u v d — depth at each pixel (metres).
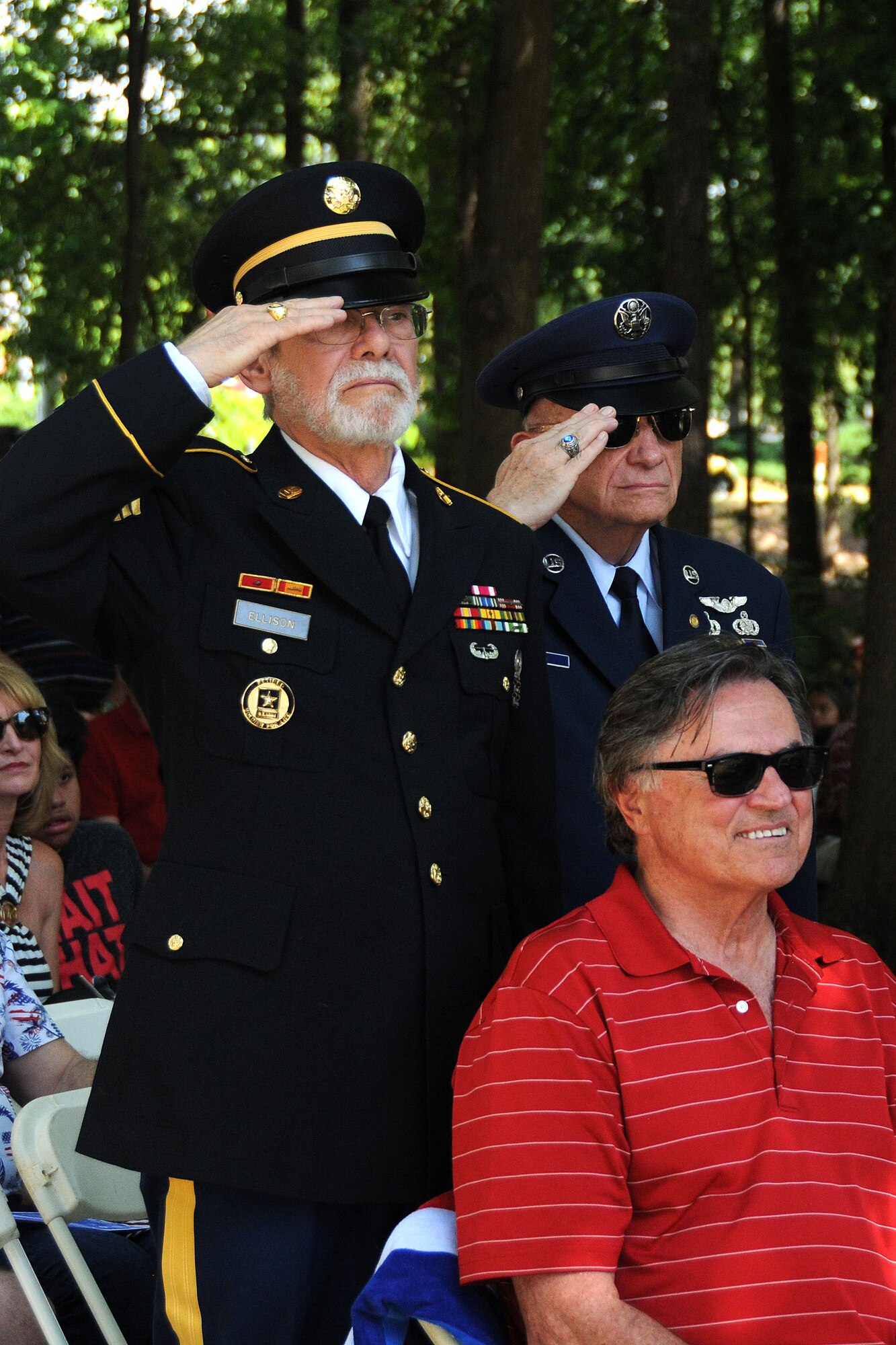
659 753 4.31
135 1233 5.90
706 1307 3.97
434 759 4.40
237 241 4.65
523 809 4.82
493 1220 3.94
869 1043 4.34
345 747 4.29
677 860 4.32
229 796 4.24
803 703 4.41
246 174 24.73
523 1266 3.88
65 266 23.92
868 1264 4.06
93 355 25.08
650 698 4.37
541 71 15.20
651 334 5.83
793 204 25.67
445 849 4.37
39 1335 5.20
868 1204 4.14
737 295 29.27
